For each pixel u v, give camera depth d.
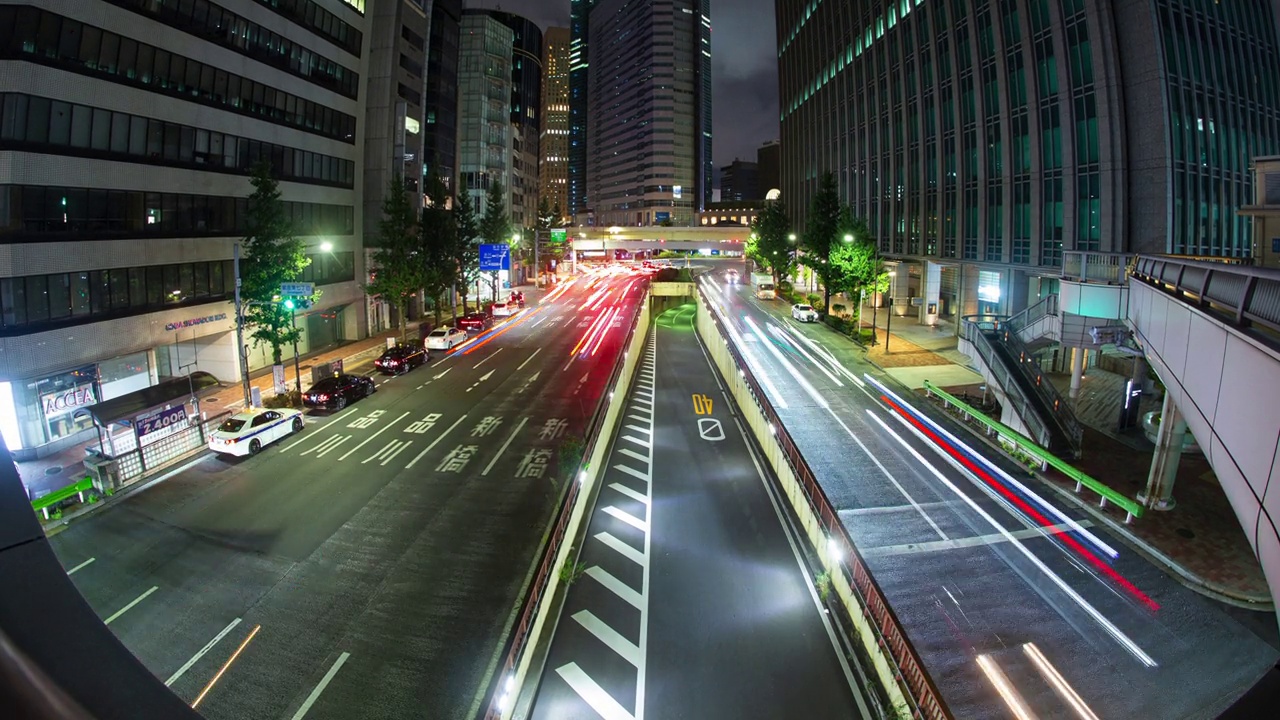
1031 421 25.00
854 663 13.55
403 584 16.44
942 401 33.38
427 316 65.06
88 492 20.97
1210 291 11.42
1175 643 14.12
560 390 36.56
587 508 21.23
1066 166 39.75
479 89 94.38
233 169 36.81
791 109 88.38
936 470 24.14
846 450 26.34
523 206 113.12
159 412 24.30
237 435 24.78
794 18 86.12
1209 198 37.09
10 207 25.03
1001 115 45.44
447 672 13.26
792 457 21.72
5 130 24.95
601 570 17.30
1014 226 45.25
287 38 41.47
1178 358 13.20
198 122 34.25
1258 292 9.09
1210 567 16.75
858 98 68.19
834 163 74.44
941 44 53.16
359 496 21.72
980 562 17.50
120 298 29.92
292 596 15.88
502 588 16.31
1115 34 36.78
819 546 17.70
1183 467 23.41
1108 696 12.55
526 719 11.98
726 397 36.66
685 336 61.59
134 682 2.59
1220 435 9.84
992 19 45.88
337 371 36.59
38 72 25.86
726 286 100.38
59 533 18.98
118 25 29.31
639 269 139.75
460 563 17.48
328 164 46.69
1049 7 40.44
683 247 132.12
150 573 16.86
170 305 32.69
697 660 13.67
